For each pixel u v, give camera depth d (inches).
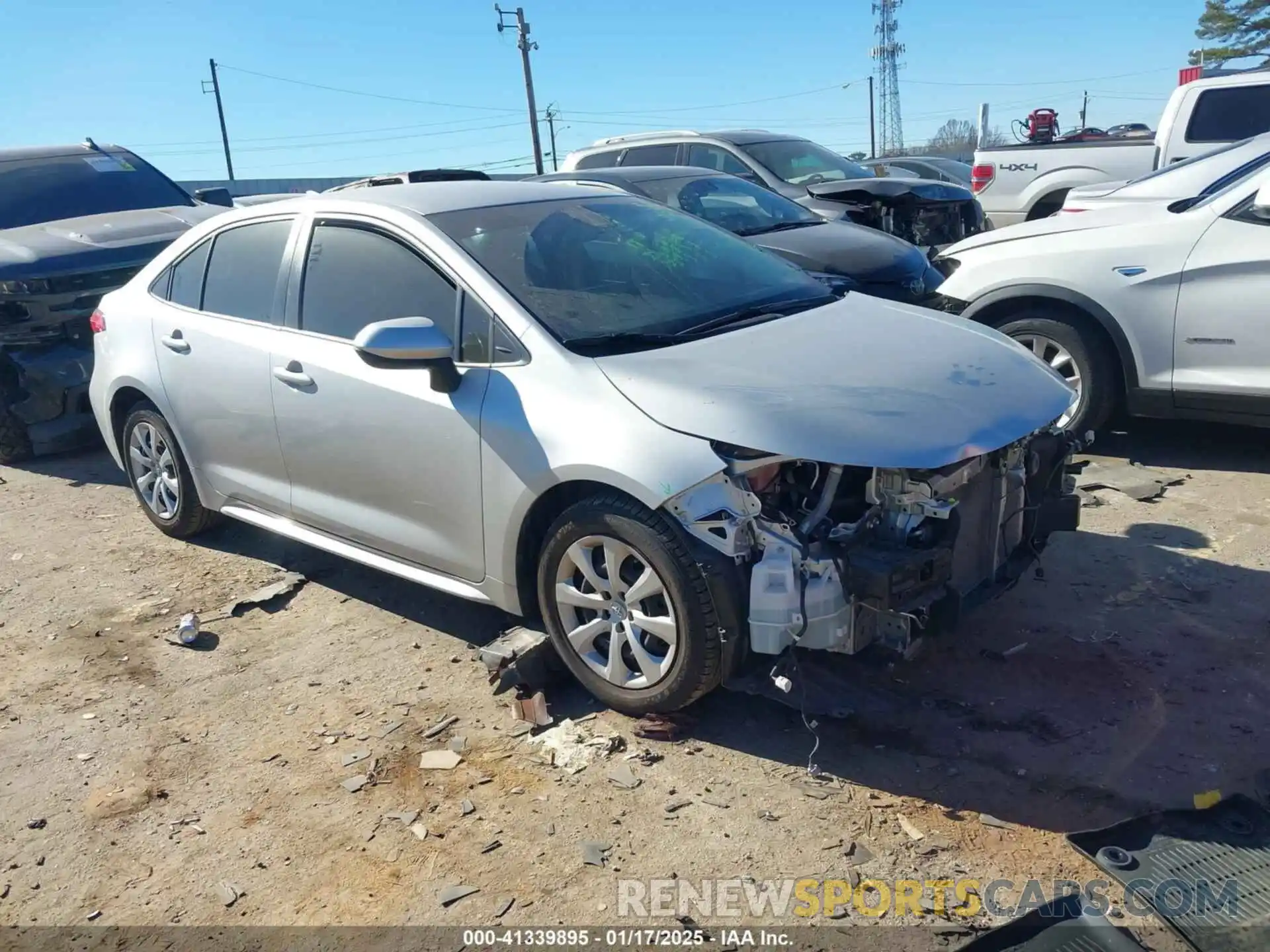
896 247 292.5
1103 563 179.0
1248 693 138.9
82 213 340.8
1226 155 239.1
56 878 119.7
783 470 130.6
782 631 124.2
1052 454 150.3
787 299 168.4
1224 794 119.5
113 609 188.7
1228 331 207.6
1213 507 200.5
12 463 293.1
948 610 129.0
